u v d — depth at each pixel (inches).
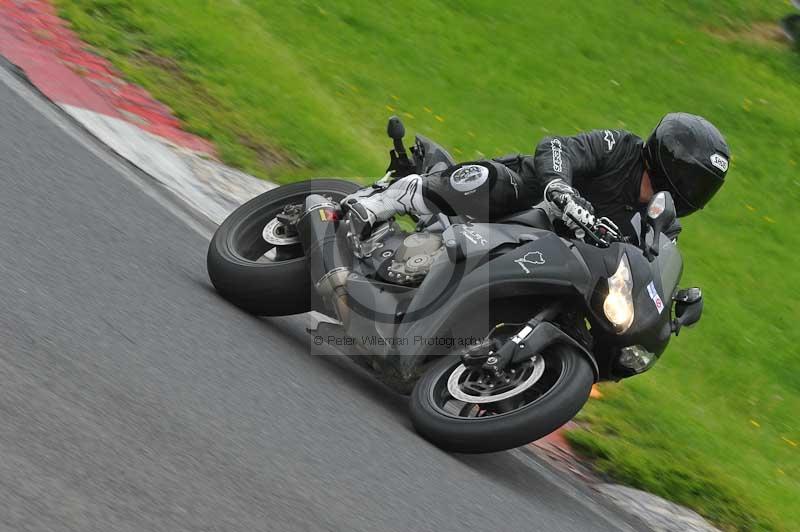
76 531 412.2
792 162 2361.0
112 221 842.2
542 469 797.2
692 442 1048.8
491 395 688.4
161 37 1392.7
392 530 529.3
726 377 1407.5
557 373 714.2
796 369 1524.4
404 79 1919.3
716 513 874.8
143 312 682.2
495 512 622.2
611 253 707.4
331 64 1827.0
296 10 1985.7
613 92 2300.7
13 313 592.1
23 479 433.1
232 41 1507.1
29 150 914.7
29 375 523.8
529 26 2449.6
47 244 727.7
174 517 450.6
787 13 3137.3
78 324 615.2
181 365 621.6
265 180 1180.5
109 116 1111.6
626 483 864.9
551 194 708.7
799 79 2815.0
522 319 725.9
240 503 486.3
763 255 1918.1
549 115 2050.9
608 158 753.6
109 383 553.6
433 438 678.5
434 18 2274.9
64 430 484.7
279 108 1378.0
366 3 2185.0
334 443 609.0
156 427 525.3
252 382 646.5
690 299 769.6
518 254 705.6
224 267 791.7
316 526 496.1
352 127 1556.3
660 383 1254.9
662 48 2664.9
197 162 1122.0
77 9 1348.4
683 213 759.1
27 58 1156.5
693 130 734.5
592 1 2758.4
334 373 754.8
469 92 2009.1
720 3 3065.9
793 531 918.4
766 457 1187.3
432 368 719.1
